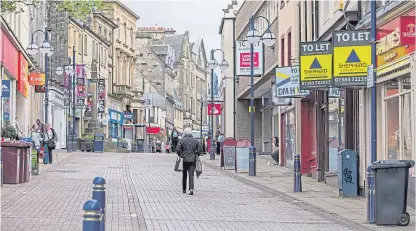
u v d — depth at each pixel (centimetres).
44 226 1447
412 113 1825
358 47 1959
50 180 2600
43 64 5716
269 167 3831
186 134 2262
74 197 2031
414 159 1814
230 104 6431
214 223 1584
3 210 1691
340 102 2548
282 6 3822
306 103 3238
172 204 1956
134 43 9988
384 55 2017
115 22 8931
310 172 3152
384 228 1522
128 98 9319
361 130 2252
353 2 2328
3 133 2645
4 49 3678
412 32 1808
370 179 1584
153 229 1467
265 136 5638
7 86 3303
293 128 3522
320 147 2853
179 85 14400
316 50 2259
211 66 4447
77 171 3114
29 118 5078
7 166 2377
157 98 10981
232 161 3606
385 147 2097
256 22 5131
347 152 2186
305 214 1791
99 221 714
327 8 2722
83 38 7275
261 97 5919
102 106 7412
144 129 9919
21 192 2127
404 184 1559
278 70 2872
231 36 6525
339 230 1502
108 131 8181
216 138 5812
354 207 1925
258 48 4334
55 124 6406
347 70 1961
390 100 2061
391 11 1936
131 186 2475
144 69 11969
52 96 6050
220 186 2594
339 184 2200
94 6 2272
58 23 6338
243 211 1838
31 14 5175
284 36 3766
